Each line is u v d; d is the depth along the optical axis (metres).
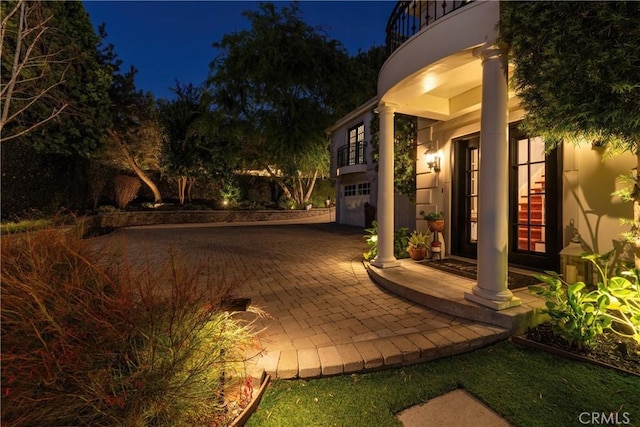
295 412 1.83
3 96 4.27
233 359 1.94
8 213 7.47
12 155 7.58
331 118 14.49
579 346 2.33
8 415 1.33
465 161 5.29
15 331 1.47
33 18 4.68
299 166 15.21
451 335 2.60
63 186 9.73
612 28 1.90
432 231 5.25
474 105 4.47
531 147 4.25
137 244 8.14
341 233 10.77
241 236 9.97
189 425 1.58
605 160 3.32
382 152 4.71
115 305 1.65
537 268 4.12
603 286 2.47
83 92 9.20
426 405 1.88
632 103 1.90
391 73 4.09
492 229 2.92
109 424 1.45
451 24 3.11
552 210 3.90
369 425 1.71
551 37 2.19
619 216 3.20
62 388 1.42
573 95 2.12
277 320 3.02
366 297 3.74
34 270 1.66
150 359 1.63
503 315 2.74
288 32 12.95
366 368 2.23
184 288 1.97
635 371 2.06
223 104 13.73
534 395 1.92
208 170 16.12
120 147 13.48
